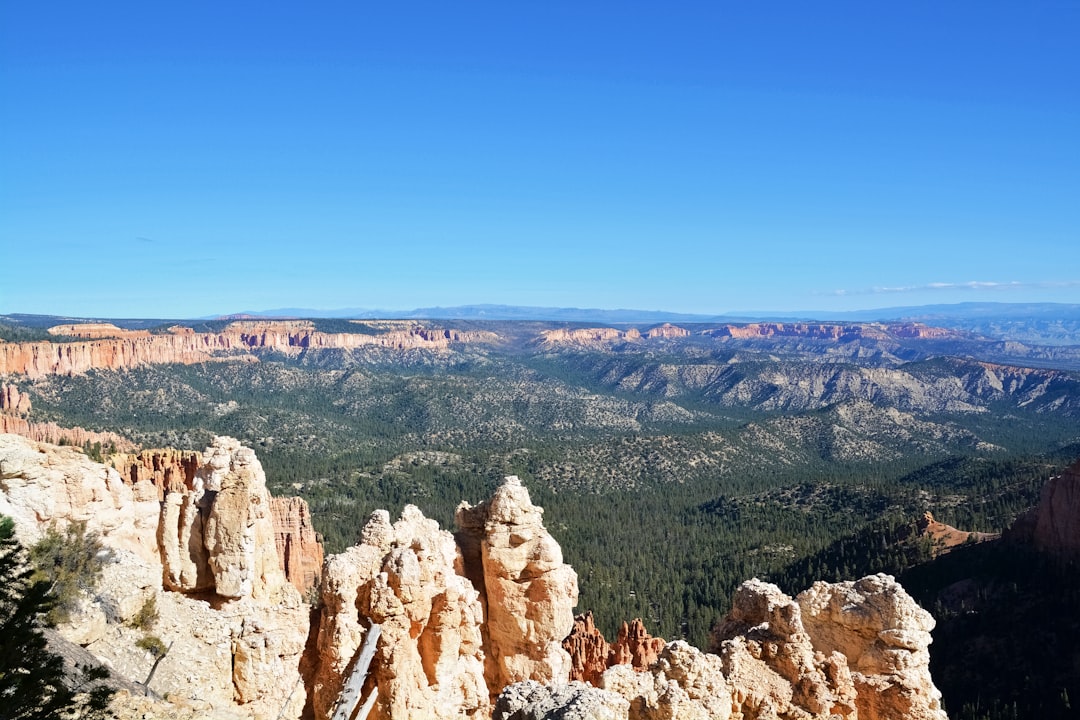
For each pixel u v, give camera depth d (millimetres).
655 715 32344
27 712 31938
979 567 151250
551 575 47250
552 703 31641
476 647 43938
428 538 44875
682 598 162125
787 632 37594
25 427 178875
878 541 183125
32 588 35562
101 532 53406
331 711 39375
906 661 37500
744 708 36469
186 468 104125
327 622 40719
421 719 40562
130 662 43094
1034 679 116812
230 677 43812
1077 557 142125
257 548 52250
